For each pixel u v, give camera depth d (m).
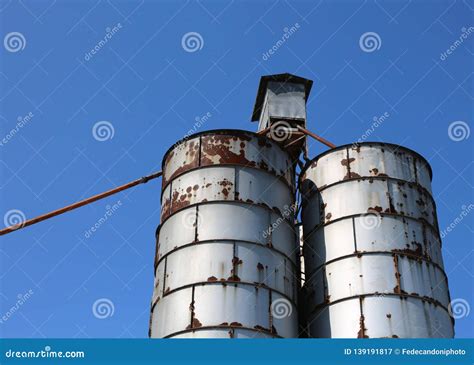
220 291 26.83
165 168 32.59
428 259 29.45
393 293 27.86
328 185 31.78
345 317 27.88
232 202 29.00
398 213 30.02
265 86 38.53
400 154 32.03
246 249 27.98
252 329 26.17
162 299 27.97
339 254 29.55
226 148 30.44
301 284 32.81
